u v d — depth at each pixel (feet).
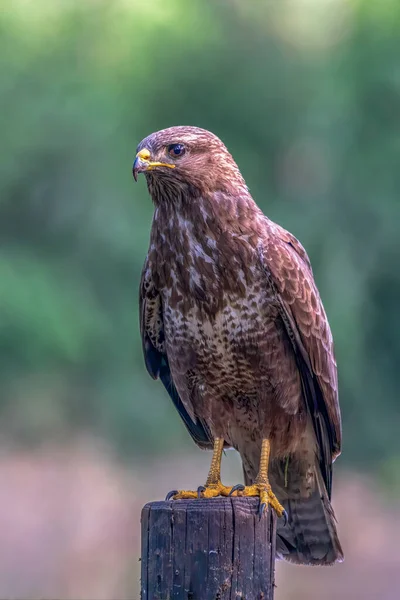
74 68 62.13
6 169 60.44
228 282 23.11
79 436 64.95
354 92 61.16
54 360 60.18
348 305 61.46
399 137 60.95
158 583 18.85
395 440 65.21
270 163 65.67
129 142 61.52
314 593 49.98
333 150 62.54
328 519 24.54
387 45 60.23
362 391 64.39
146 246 60.39
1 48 61.41
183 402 24.63
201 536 18.83
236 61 64.90
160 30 62.95
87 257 61.21
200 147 23.17
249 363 23.50
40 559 54.08
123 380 63.10
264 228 23.34
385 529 61.67
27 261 60.49
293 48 66.28
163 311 24.21
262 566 19.03
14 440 65.16
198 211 23.09
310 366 23.62
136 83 62.59
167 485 64.75
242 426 24.22
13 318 57.82
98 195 60.59
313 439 24.38
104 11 63.16
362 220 62.13
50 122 60.54
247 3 65.62
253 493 22.43
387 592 50.39
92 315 60.44
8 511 60.44
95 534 58.39
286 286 23.09
